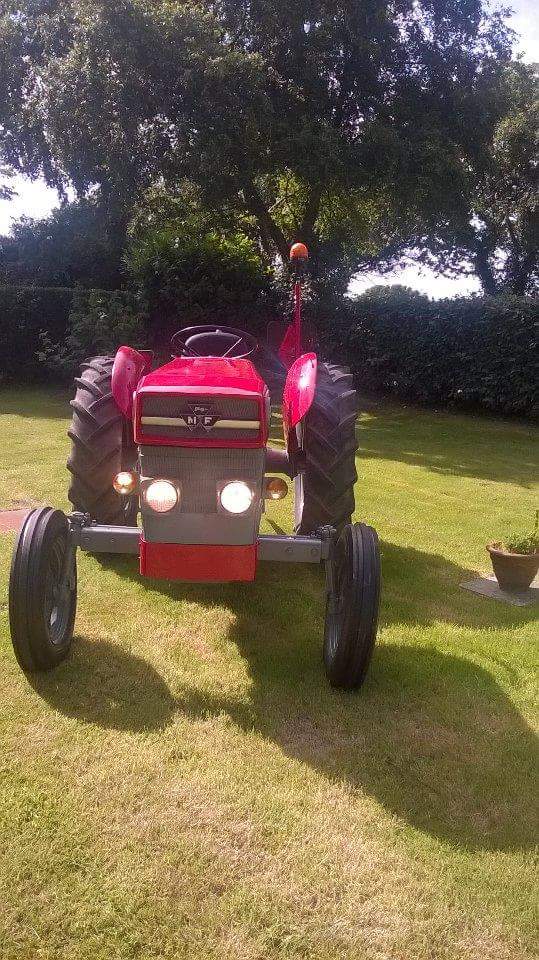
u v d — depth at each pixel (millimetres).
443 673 3135
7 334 13156
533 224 22406
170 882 1914
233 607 3732
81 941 1743
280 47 14680
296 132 13586
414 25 15438
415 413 12227
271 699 2846
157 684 2910
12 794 2211
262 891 1903
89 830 2078
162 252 13195
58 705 2709
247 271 13328
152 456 2824
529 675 3168
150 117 13594
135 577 4027
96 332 12320
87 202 16891
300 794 2285
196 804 2211
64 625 3027
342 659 2777
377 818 2203
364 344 13344
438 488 6668
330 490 3850
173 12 12914
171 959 1707
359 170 13773
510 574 4098
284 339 4887
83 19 13094
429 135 14000
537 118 20656
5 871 1923
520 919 1869
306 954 1738
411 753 2549
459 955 1768
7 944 1722
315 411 3938
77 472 3990
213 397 2766
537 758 2562
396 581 4258
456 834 2160
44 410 10148
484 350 11734
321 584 4141
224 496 2705
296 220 18250
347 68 15227
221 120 13047
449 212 14680
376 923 1835
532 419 11742
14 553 2725
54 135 13844
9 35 14797
